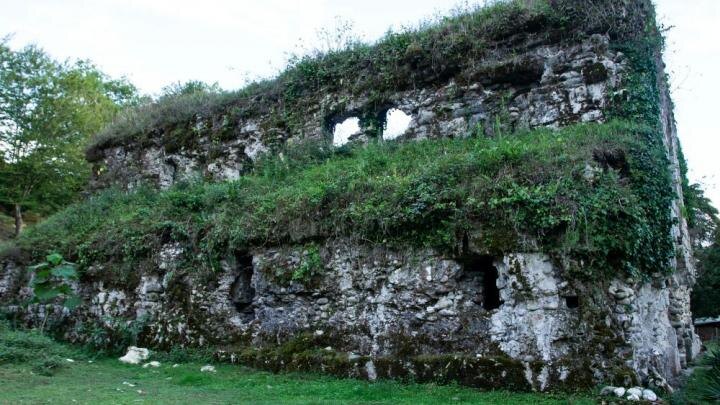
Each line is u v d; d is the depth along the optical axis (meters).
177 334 10.09
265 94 14.46
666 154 10.06
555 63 10.84
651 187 8.59
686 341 11.31
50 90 25.14
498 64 11.31
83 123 25.73
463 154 9.09
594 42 10.55
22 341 9.05
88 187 17.34
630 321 7.22
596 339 6.90
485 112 11.36
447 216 8.01
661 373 7.80
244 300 9.97
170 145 15.70
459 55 11.89
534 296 7.21
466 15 12.62
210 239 10.23
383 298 8.23
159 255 10.98
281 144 13.83
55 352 9.34
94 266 12.01
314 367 8.19
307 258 9.05
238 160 14.50
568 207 7.28
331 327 8.59
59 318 12.12
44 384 7.07
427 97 12.10
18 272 13.41
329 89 13.53
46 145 24.70
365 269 8.52
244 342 9.34
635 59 10.42
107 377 7.95
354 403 6.23
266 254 9.62
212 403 6.13
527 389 6.86
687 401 6.99
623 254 7.43
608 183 7.74
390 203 8.49
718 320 22.67
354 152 12.13
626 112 10.00
